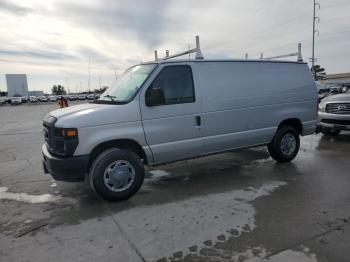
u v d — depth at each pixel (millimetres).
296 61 6477
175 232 3525
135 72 5133
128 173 4523
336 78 64438
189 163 6668
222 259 2949
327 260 2877
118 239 3406
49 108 37906
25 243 3391
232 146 5617
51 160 4254
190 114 4984
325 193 4637
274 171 5891
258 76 5836
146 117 4605
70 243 3354
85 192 5020
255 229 3525
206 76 5199
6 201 4727
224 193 4766
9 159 7660
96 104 4855
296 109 6387
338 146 8203
